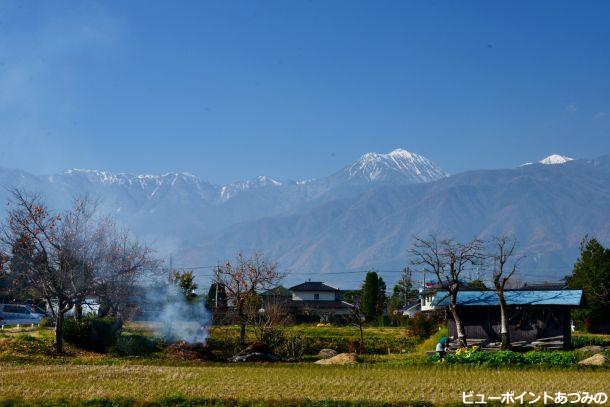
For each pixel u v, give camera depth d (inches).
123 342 1877.5
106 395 1172.5
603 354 1763.0
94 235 1910.7
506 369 1526.8
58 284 1775.3
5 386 1251.2
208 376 1380.4
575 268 3083.2
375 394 1181.7
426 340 2487.7
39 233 1806.1
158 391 1207.6
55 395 1175.6
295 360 1942.7
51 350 1772.9
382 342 2544.3
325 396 1164.5
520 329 2180.1
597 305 2962.6
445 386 1250.0
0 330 2172.7
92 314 2114.9
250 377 1364.4
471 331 2231.8
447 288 2201.0
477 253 2287.2
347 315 4047.7
